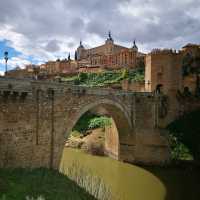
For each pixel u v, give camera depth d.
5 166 27.86
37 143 31.53
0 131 27.23
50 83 33.00
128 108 51.81
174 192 37.94
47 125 32.91
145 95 54.53
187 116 55.72
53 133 33.66
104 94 43.94
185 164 47.34
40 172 30.83
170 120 56.31
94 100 41.44
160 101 56.31
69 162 49.66
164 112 56.12
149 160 51.06
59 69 129.50
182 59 59.56
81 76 101.94
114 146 55.59
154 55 59.88
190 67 60.03
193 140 49.66
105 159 54.88
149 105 54.91
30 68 128.88
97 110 75.50
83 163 50.19
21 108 29.39
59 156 34.81
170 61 58.22
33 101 30.86
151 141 51.75
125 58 106.19
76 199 27.70
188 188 39.47
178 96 57.50
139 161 51.84
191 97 57.41
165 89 57.97
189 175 45.16
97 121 69.25
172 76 58.16
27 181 27.22
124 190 37.84
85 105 39.38
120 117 51.69
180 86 58.31
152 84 59.78
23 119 29.69
